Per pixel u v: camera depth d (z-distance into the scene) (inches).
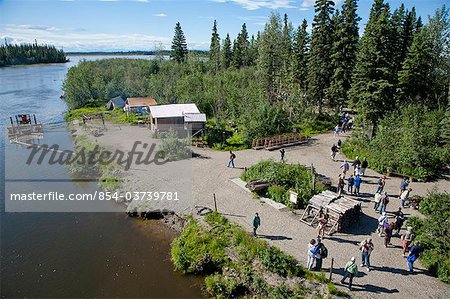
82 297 636.7
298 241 722.2
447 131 1187.9
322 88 1808.6
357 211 789.9
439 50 1731.1
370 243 629.9
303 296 576.7
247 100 1846.7
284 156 1256.2
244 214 834.2
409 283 605.6
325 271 631.8
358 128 1455.5
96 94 2706.7
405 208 865.5
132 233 841.5
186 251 722.2
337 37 1704.0
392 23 1531.7
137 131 1685.5
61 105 2691.9
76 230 861.8
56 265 730.2
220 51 3622.0
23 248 794.8
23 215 941.8
